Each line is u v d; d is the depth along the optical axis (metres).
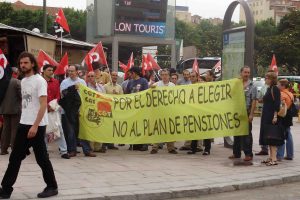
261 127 10.67
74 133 10.93
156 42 27.78
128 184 8.33
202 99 11.49
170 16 28.08
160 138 11.60
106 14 27.11
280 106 10.37
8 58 15.52
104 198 7.38
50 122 10.21
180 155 11.62
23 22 51.03
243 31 12.39
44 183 8.15
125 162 10.43
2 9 50.59
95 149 11.80
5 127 10.85
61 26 15.91
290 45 50.50
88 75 11.88
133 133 11.54
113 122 11.42
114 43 26.58
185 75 12.83
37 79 7.01
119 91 12.43
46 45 15.58
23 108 7.08
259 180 9.00
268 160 10.67
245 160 10.76
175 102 11.59
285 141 11.40
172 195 7.93
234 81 11.23
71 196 7.33
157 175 9.18
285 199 8.02
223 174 9.48
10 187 7.18
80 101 10.84
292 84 26.98
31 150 11.42
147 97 11.57
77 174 9.01
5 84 10.71
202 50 66.12
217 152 12.20
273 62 16.06
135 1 26.97
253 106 10.85
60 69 11.88
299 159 11.48
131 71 12.30
